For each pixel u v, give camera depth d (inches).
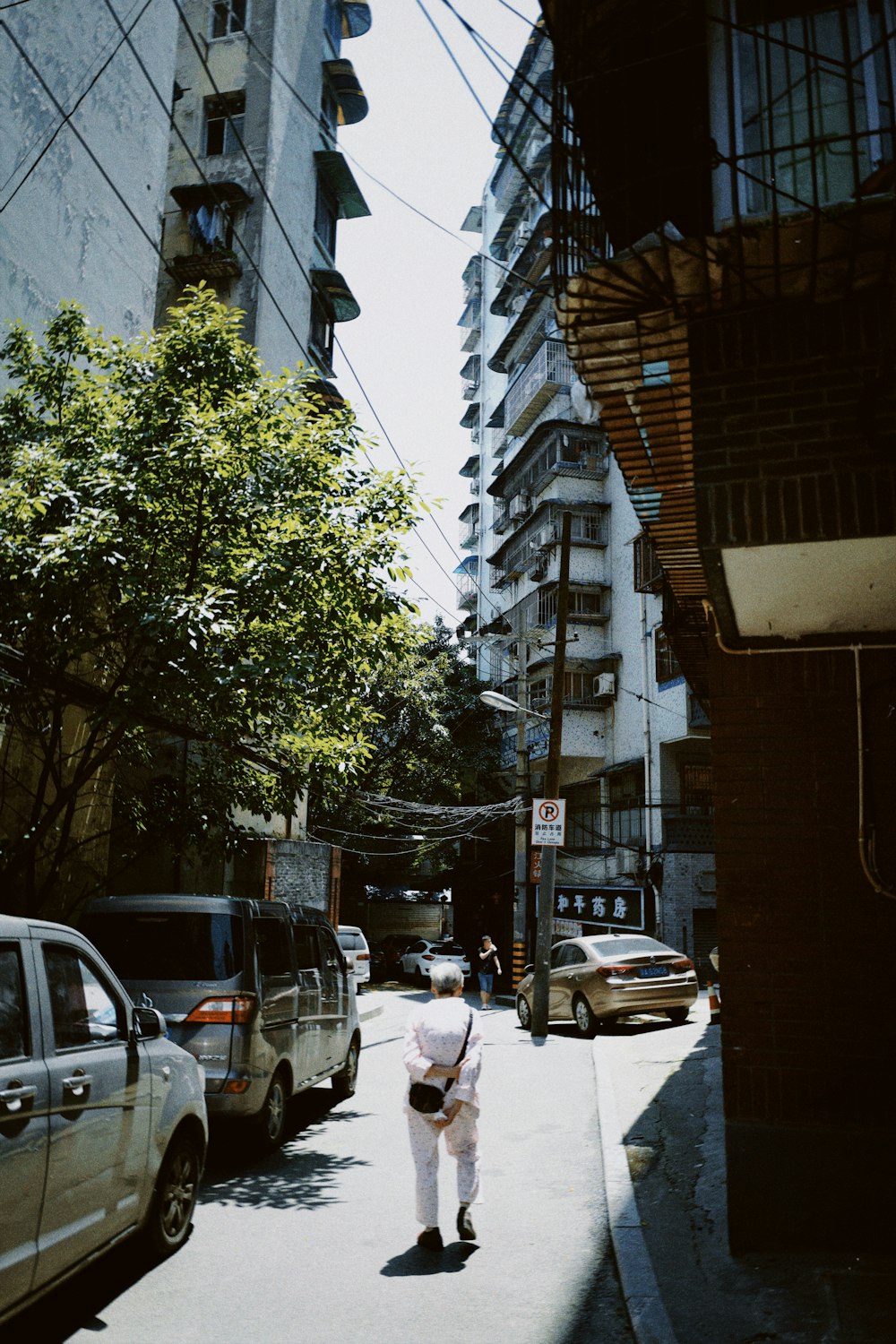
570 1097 367.9
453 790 1270.9
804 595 183.0
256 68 901.2
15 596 311.9
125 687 361.4
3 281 429.1
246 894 689.6
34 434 359.3
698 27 186.9
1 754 386.0
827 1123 186.7
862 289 168.7
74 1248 153.4
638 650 1096.8
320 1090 406.3
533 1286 181.2
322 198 1019.3
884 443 162.2
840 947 191.5
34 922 160.6
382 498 342.3
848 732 198.4
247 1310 168.4
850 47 180.1
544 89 748.0
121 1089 171.0
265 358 861.2
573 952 609.3
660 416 199.6
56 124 473.1
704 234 161.9
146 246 563.8
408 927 1660.9
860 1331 148.7
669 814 999.6
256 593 314.5
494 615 1616.6
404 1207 232.5
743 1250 185.9
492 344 1868.8
